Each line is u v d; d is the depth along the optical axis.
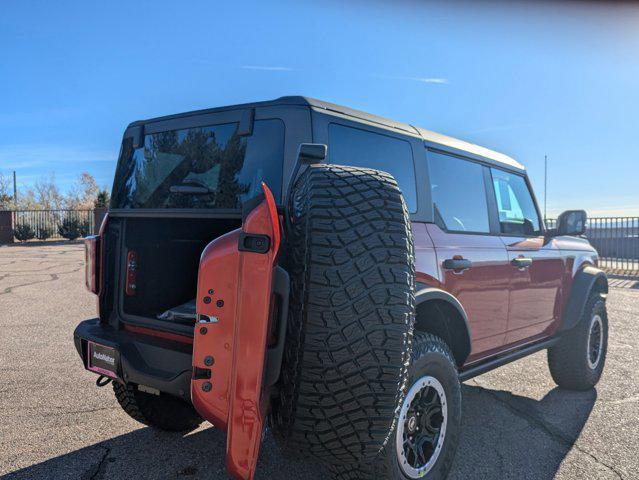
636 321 7.73
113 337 2.76
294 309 1.94
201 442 3.38
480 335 3.31
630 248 14.61
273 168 2.50
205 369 1.97
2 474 2.90
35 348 5.60
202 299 1.96
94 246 2.99
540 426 3.71
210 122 2.80
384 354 1.88
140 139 3.16
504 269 3.53
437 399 2.62
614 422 3.79
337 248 1.92
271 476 2.93
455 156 3.51
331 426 1.92
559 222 4.26
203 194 2.78
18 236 27.08
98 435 3.46
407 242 2.03
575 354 4.38
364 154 2.73
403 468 2.39
